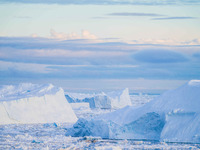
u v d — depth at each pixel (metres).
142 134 131.25
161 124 130.00
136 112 140.38
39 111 187.38
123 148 110.25
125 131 133.38
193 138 117.88
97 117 149.38
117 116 143.50
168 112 127.62
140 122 132.50
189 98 132.62
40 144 119.19
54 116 189.75
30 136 136.25
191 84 141.00
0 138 132.75
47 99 193.50
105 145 116.31
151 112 131.75
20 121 180.12
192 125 121.31
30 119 182.62
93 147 111.12
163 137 123.25
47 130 158.50
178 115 126.69
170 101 135.62
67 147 112.06
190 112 124.81
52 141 126.38
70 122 190.25
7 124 174.75
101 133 134.50
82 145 116.94
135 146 113.81
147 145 115.31
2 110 177.50
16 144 119.19
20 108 182.62
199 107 125.62
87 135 138.00
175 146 112.25
